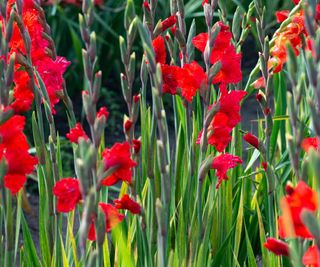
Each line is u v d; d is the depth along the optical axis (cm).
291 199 425
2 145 462
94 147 450
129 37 498
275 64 550
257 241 612
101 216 450
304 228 424
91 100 453
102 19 1120
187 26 1084
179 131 558
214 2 509
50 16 1084
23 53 529
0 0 495
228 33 507
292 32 549
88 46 463
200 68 494
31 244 545
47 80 529
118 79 1165
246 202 614
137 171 511
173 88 512
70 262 543
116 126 1067
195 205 525
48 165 525
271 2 1102
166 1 1081
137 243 523
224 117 494
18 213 509
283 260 551
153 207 509
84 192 434
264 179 592
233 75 504
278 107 616
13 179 464
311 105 426
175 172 547
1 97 474
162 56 516
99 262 453
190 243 522
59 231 527
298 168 446
